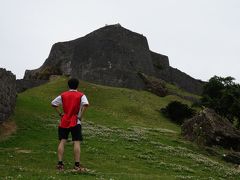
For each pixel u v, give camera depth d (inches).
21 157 1079.0
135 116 2822.3
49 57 4712.1
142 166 1213.1
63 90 3238.2
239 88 2628.0
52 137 1520.7
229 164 1658.5
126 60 4298.7
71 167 975.0
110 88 3548.2
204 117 2044.8
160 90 3976.4
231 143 1964.8
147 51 4694.9
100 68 4106.8
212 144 1939.0
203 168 1375.5
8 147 1277.1
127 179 775.7
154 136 1963.6
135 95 3474.4
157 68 4803.2
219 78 2972.4
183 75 4982.8
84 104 773.3
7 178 665.0
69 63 4320.9
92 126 1994.3
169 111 2947.8
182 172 1222.3
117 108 2930.6
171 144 1830.7
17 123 1715.1
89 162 1150.3
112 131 1898.4
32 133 1565.0
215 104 2600.9
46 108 2266.2
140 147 1589.6
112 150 1421.0
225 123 2071.9
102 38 4367.6
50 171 775.1
